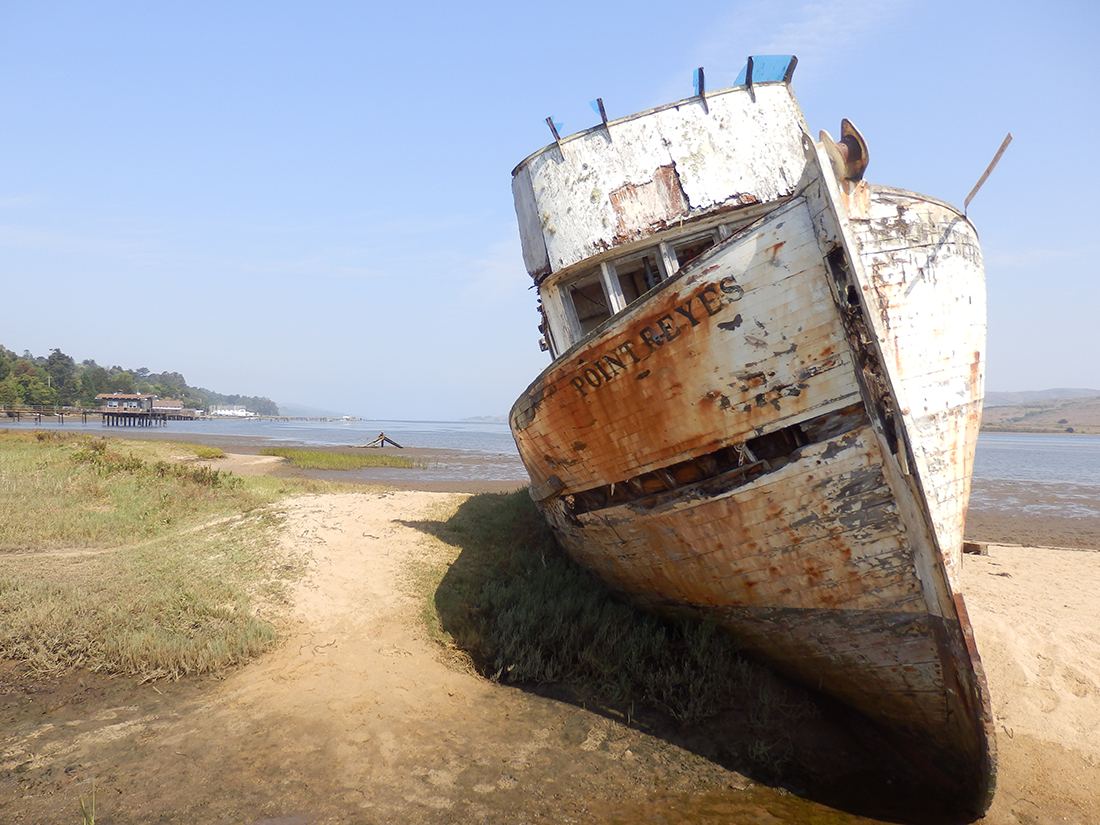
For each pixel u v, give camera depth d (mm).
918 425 5121
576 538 7410
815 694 6066
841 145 4762
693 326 5102
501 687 6031
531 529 10195
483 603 7484
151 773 4363
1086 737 5473
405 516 10727
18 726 4898
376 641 6578
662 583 6539
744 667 6172
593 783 4664
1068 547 12547
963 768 4758
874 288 4957
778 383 4957
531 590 7820
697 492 5590
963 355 5605
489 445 57031
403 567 8469
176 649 6105
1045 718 5773
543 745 5133
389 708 5414
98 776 4293
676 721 5637
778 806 4531
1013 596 8555
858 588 5074
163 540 9875
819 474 4969
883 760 5281
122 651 6043
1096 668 6438
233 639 6363
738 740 5387
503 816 4195
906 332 5129
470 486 20547
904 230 5219
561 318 7672
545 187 7480
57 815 3881
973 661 4480
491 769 4734
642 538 6305
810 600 5363
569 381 5902
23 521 10578
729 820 4316
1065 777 5012
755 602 5730
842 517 4973
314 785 4348
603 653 6469
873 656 5160
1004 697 6133
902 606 4914
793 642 5664
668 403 5434
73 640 6262
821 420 4930
